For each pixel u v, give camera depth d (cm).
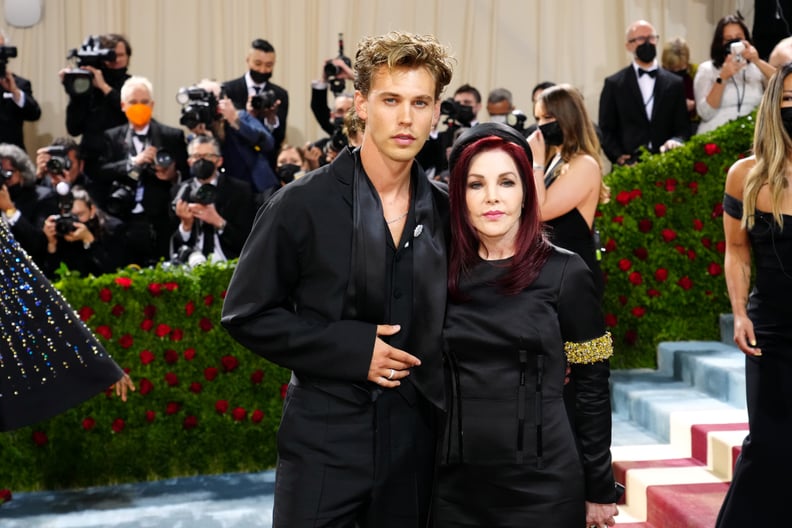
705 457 402
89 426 464
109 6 773
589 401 232
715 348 507
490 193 225
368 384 230
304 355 225
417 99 220
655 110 637
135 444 470
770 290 291
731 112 593
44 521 419
